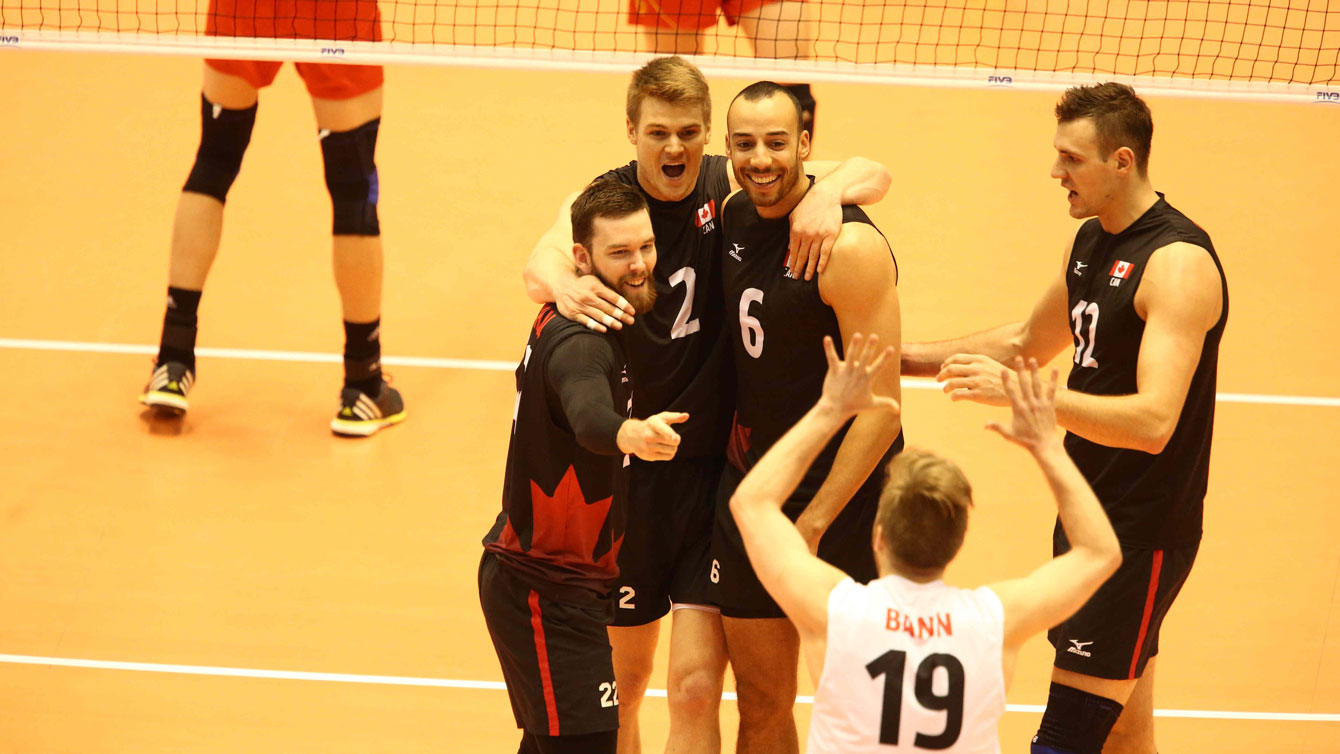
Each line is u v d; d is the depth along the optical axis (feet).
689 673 42.55
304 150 103.35
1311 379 75.25
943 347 47.09
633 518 43.52
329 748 48.34
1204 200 96.17
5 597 56.75
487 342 80.64
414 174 100.32
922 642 27.55
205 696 51.06
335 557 60.75
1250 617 56.95
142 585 58.13
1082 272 41.39
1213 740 49.75
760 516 29.01
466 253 89.81
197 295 71.61
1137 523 39.78
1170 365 37.09
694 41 74.08
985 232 91.66
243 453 69.56
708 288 42.29
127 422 71.82
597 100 114.42
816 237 37.78
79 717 49.60
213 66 68.39
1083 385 41.27
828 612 27.89
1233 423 71.10
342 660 53.62
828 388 28.96
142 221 92.17
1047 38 120.16
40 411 72.28
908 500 27.84
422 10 109.70
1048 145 105.29
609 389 35.94
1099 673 40.22
